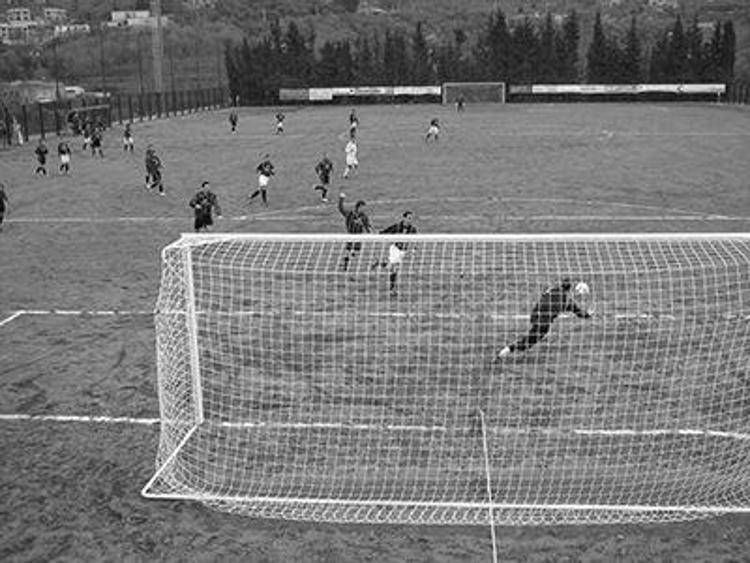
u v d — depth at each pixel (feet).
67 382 40.83
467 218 79.92
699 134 164.45
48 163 130.31
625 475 30.50
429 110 258.78
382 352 41.81
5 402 38.52
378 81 320.09
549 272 49.34
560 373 38.93
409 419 35.04
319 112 259.19
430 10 501.15
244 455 32.48
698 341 42.01
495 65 323.98
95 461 32.73
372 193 96.58
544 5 494.59
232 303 48.52
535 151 136.98
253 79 306.55
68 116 186.19
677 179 104.68
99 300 55.21
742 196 91.76
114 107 227.81
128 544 27.20
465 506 28.45
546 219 79.10
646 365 39.55
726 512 28.02
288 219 81.71
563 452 32.17
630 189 97.14
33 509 29.32
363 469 31.27
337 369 40.06
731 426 34.01
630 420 34.55
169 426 34.55
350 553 26.45
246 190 100.58
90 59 355.15
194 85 345.10
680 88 288.10
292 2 496.64
